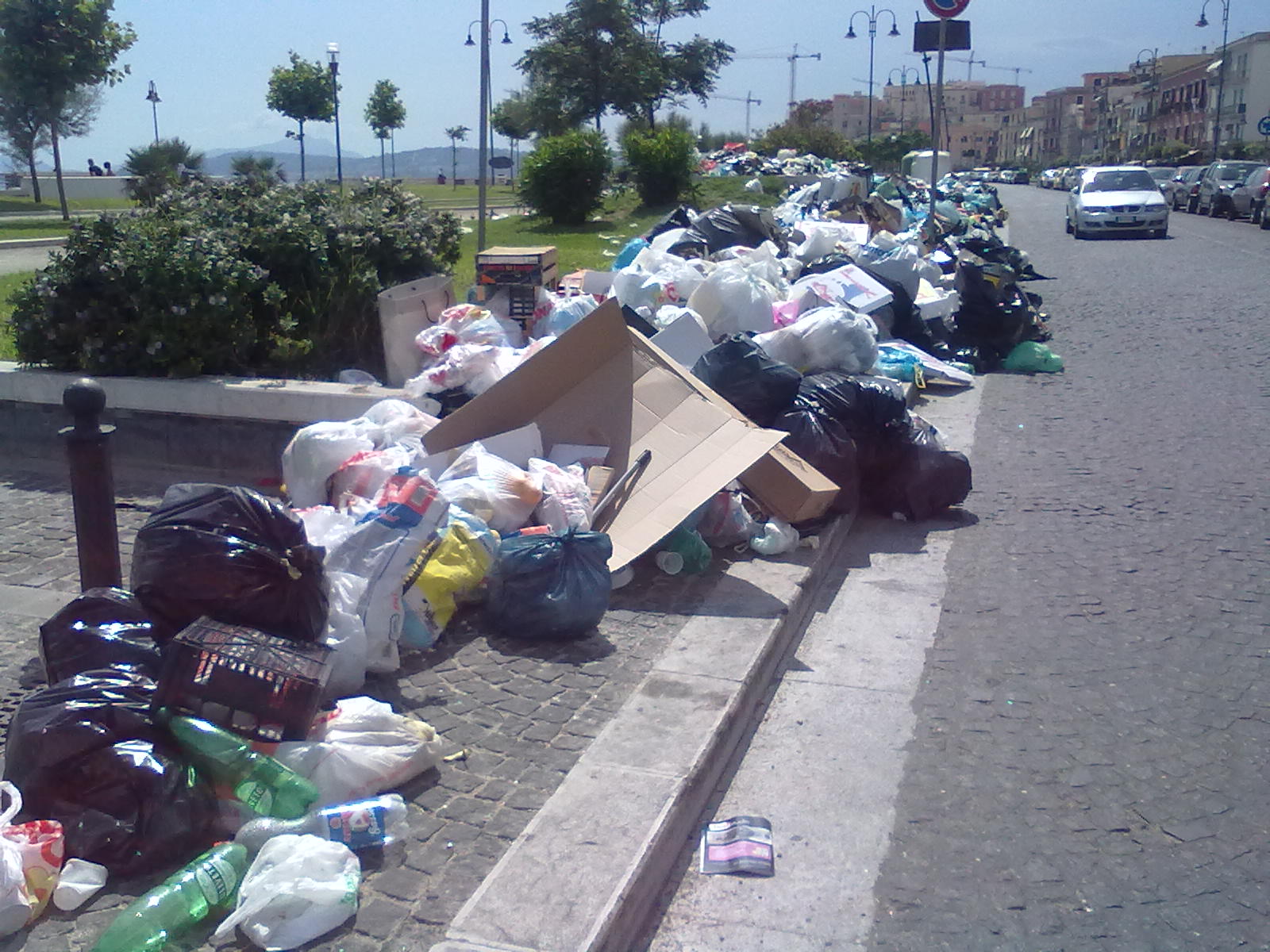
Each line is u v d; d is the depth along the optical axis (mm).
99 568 4633
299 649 3691
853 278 10281
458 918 2961
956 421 9375
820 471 6582
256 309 7754
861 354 8273
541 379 6090
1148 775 4086
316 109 44188
